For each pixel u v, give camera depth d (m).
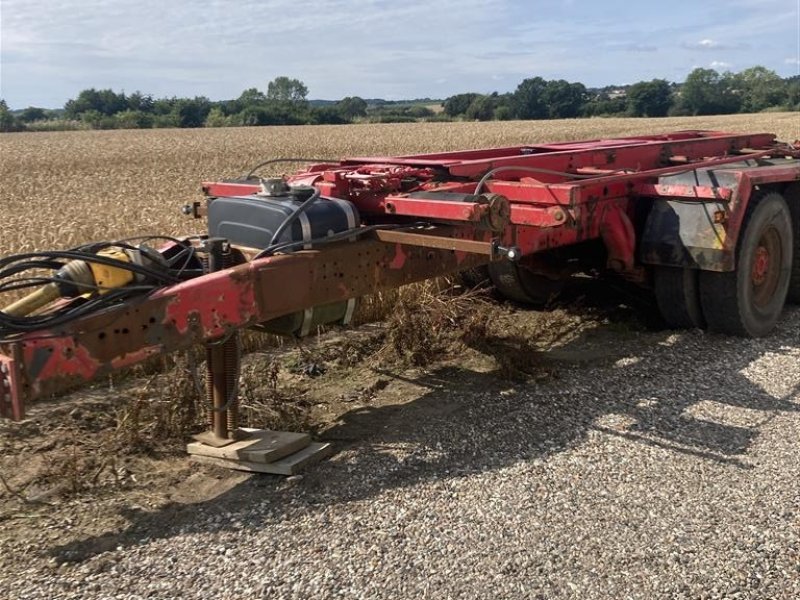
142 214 12.20
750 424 4.64
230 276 3.70
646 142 7.88
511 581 3.13
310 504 3.80
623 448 4.34
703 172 5.97
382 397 5.28
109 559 3.33
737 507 3.67
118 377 5.71
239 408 4.75
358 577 3.18
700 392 5.18
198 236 4.56
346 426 4.78
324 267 4.08
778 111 82.50
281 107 88.75
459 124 68.00
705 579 3.12
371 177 4.82
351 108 104.44
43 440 4.67
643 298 7.22
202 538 3.50
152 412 4.81
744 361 5.79
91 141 46.38
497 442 4.46
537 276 7.21
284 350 6.25
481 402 5.09
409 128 58.91
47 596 3.08
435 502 3.78
